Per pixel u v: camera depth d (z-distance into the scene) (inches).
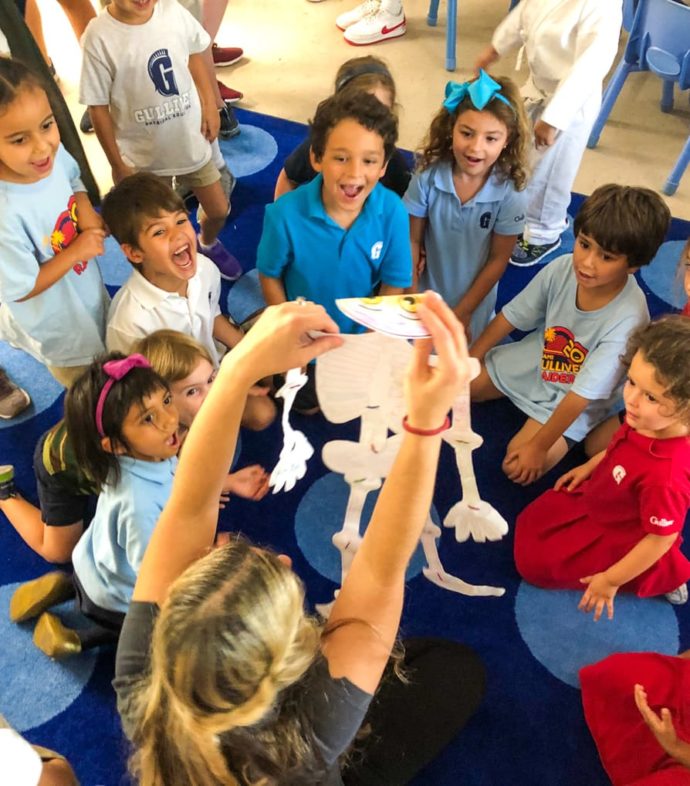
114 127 69.9
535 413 64.3
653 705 46.1
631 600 55.9
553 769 47.8
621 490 48.9
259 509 60.6
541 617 54.9
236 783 23.5
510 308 65.1
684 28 79.2
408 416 22.4
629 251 52.9
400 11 112.5
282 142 95.1
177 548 27.0
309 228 57.6
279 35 115.4
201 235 77.7
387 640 26.2
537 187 76.9
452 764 47.7
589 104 70.9
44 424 66.1
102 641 51.4
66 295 56.5
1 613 54.2
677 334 42.8
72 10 93.7
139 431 44.3
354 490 41.1
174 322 58.6
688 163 88.0
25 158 49.3
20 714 49.2
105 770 46.9
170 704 22.9
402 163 70.4
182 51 67.5
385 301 24.2
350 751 39.6
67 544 55.0
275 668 22.5
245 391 23.8
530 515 58.1
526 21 72.4
